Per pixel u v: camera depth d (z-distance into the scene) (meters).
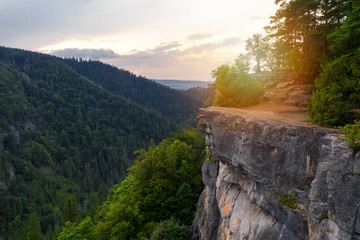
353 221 6.18
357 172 6.21
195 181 25.84
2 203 101.06
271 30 28.45
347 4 19.36
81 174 146.75
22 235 85.38
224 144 13.19
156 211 24.62
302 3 23.92
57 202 111.31
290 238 8.84
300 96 19.28
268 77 27.62
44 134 177.50
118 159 170.75
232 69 19.70
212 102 21.86
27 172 129.50
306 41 24.09
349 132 6.60
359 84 9.48
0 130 151.62
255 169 10.44
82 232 25.16
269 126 9.98
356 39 14.96
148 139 199.38
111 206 24.00
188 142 34.78
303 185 8.62
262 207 10.35
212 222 16.88
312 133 8.55
